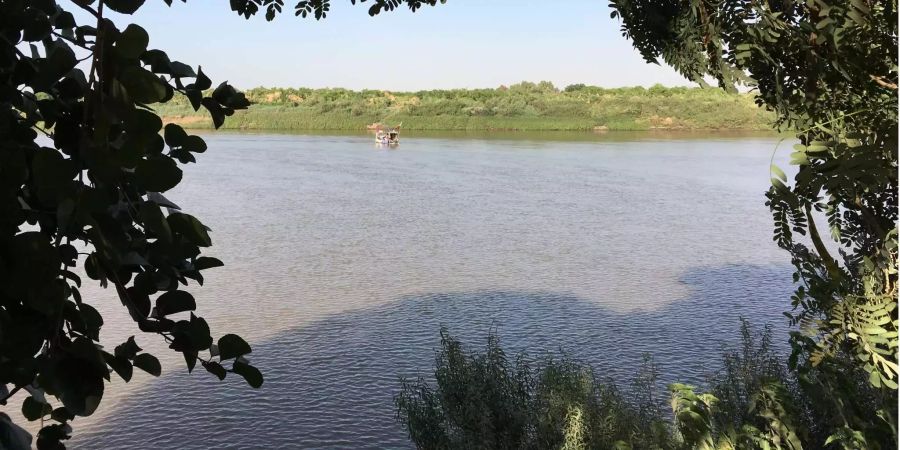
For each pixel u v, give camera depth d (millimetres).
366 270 22078
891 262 2268
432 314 16984
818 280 2467
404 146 75312
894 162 2203
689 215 33469
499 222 31391
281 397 11547
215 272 21422
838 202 2391
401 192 41281
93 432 10242
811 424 3428
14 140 985
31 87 971
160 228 911
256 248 25484
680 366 13297
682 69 2354
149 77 830
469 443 5898
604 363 13570
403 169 53406
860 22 1938
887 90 2297
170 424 10508
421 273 21703
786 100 2303
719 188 43000
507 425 6113
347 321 16266
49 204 838
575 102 102062
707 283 20438
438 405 6844
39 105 1028
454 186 43969
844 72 2066
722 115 94500
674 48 2357
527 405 6273
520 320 16531
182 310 1085
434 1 2525
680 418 3330
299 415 10914
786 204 2404
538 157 62531
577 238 27688
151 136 836
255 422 10664
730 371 4598
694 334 15352
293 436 10281
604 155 64312
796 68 2299
